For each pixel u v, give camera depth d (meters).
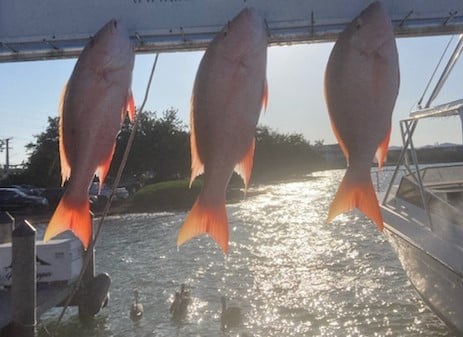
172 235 9.09
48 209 13.77
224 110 1.10
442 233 3.14
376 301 4.49
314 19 1.31
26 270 3.02
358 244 7.21
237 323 4.02
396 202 3.91
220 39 1.12
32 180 18.80
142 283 5.49
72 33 1.36
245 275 5.68
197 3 1.33
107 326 4.09
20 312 3.01
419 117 3.25
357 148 1.12
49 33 1.37
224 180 1.11
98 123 1.13
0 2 1.38
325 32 1.31
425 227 3.34
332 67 1.14
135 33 1.34
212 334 3.87
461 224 3.00
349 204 1.12
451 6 1.31
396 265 5.83
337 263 6.10
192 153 1.14
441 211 3.21
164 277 5.73
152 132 21.14
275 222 10.07
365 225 8.91
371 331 3.83
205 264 6.30
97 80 1.13
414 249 3.34
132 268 6.29
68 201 1.12
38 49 1.38
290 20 1.31
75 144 1.13
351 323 4.02
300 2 1.31
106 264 6.61
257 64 1.11
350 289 4.92
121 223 11.34
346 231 8.44
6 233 4.04
